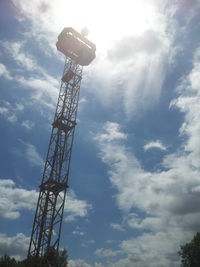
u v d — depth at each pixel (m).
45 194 40.16
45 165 42.12
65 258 54.97
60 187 40.16
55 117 46.81
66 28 50.94
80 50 52.31
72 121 46.12
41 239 37.16
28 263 35.44
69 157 42.91
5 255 48.03
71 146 44.06
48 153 43.09
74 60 53.06
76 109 48.22
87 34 53.16
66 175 41.34
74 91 50.09
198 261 60.38
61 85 50.47
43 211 38.97
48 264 35.31
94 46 53.12
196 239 63.28
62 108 47.28
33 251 36.34
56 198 40.22
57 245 36.56
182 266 63.09
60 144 44.47
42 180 40.97
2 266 46.53
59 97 48.91
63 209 38.97
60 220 38.25
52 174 41.44
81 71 52.62
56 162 42.78
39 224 38.16
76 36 51.78
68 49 52.50
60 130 45.09
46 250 36.44
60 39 50.97
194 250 61.72
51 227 37.97
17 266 45.81
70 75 50.25
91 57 52.44
